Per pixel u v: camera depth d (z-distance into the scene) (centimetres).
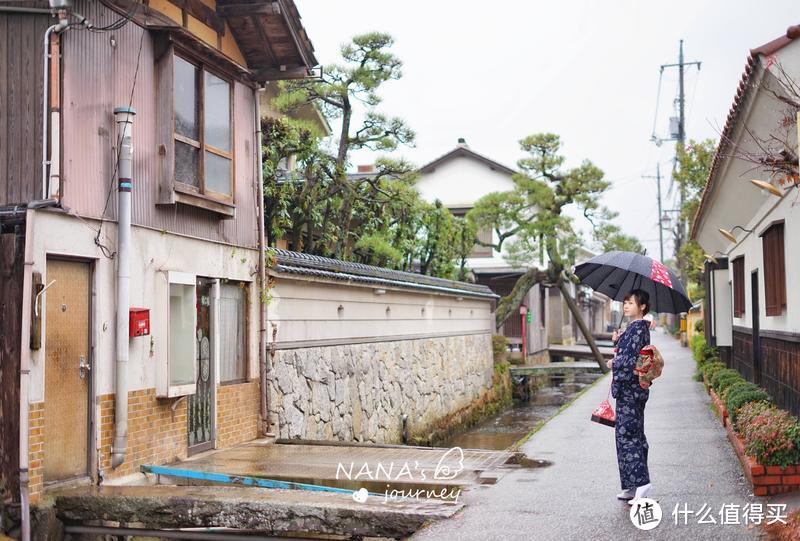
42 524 716
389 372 1720
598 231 2833
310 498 730
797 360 916
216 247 1057
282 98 1789
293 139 1681
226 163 1084
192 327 972
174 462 943
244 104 1152
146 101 905
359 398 1531
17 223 715
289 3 1088
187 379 961
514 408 2752
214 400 1048
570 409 1639
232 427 1090
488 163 3722
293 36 1114
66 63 765
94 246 804
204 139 1009
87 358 805
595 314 7444
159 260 923
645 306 706
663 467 902
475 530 646
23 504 686
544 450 1066
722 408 1226
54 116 741
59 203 734
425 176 3803
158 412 918
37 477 720
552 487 807
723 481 810
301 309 1299
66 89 764
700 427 1244
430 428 1977
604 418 723
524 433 2148
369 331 1612
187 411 984
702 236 1852
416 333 1934
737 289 1588
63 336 773
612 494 766
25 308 698
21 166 747
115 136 841
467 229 2786
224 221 1082
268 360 1180
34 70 751
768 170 831
